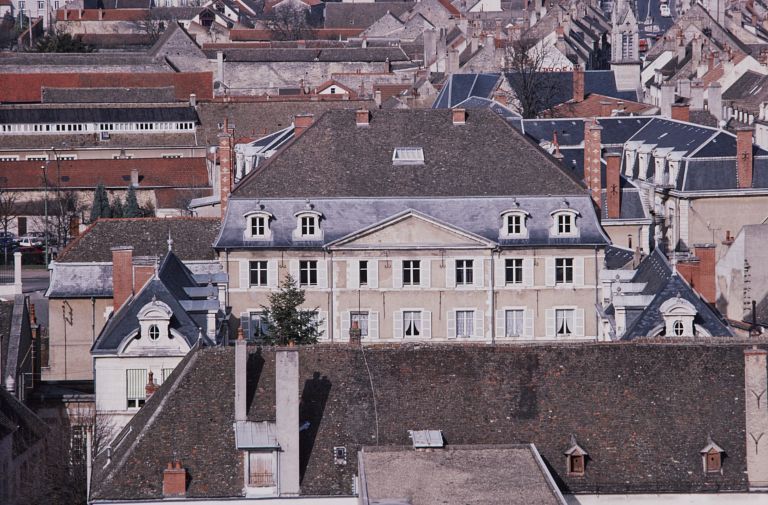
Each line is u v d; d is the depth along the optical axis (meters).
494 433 169.75
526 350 174.75
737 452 169.00
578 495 167.12
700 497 167.38
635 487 167.25
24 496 188.25
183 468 164.88
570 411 171.25
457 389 172.25
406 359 173.88
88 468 173.38
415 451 163.50
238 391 168.12
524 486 155.75
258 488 165.12
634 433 170.00
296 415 165.25
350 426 169.25
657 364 174.12
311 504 165.12
